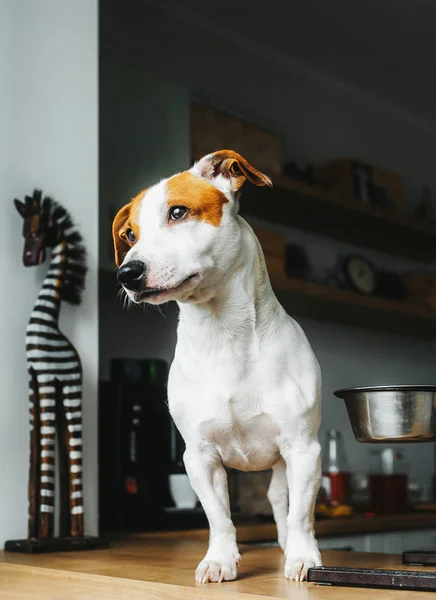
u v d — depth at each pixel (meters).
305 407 1.45
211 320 1.45
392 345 2.88
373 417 1.43
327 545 2.43
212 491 1.49
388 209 2.91
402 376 2.86
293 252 2.83
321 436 2.76
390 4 2.92
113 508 2.51
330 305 2.84
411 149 2.89
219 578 1.38
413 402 1.41
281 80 2.95
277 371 1.45
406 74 2.90
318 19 3.00
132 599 1.42
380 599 1.17
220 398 1.46
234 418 1.47
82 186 2.34
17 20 2.29
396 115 2.91
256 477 2.58
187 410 1.49
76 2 2.41
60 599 1.58
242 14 2.95
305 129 2.95
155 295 1.35
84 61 2.41
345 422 2.80
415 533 2.62
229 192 1.44
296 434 1.45
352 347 2.84
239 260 1.44
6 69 2.25
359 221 2.92
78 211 2.32
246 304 1.44
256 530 2.39
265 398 1.45
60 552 1.95
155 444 2.56
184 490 2.53
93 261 2.32
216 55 2.90
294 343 1.48
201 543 2.11
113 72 2.77
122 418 2.55
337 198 2.87
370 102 2.95
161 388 2.61
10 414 2.12
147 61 2.83
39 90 2.30
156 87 2.83
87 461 2.22
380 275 2.90
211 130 2.84
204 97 2.86
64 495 2.09
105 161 2.73
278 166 2.87
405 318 2.88
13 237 2.19
